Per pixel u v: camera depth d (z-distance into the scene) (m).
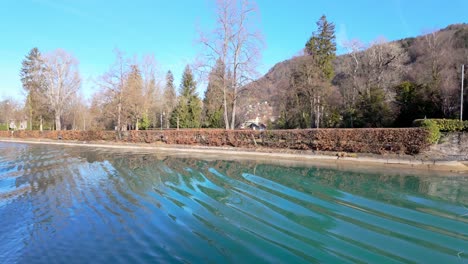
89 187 8.01
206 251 4.06
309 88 27.53
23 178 9.52
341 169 10.65
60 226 5.08
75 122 45.91
